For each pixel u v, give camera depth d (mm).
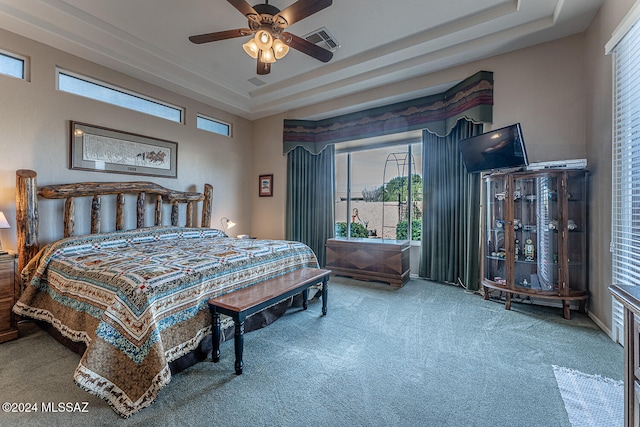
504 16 2719
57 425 1403
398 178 4719
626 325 1047
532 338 2314
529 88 3076
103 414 1485
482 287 3432
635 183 2045
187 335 1877
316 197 5125
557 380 1758
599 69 2506
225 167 5070
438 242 4078
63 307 2105
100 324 1591
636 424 981
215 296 2109
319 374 1839
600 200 2514
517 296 3301
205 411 1507
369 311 2955
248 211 5547
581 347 2158
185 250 2680
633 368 1008
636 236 2043
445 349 2152
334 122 4902
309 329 2521
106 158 3461
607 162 2389
